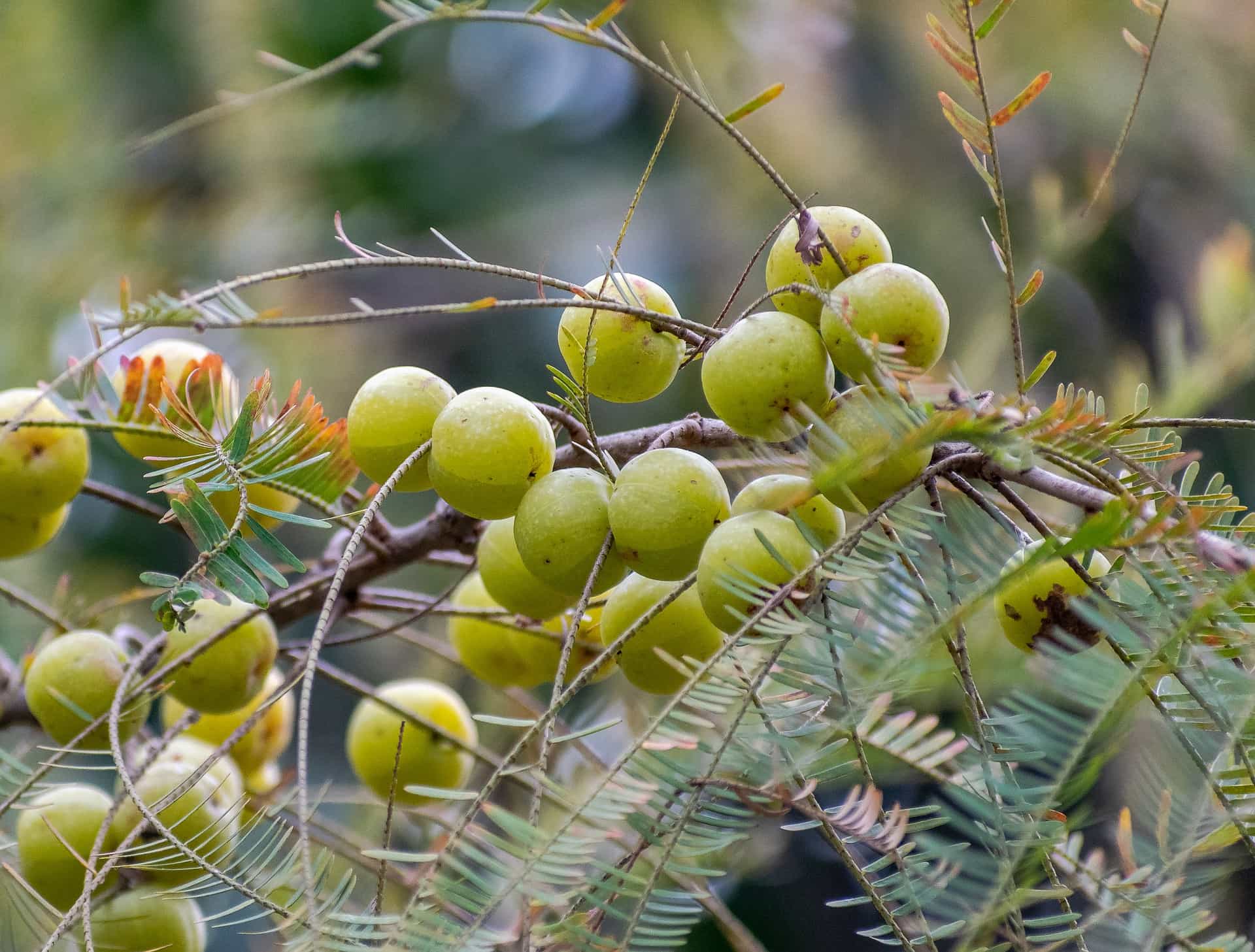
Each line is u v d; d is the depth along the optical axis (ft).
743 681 2.56
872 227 2.75
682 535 2.72
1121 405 3.18
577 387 2.73
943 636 2.54
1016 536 2.65
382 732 3.19
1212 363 3.17
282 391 6.03
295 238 6.82
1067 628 2.70
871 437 2.57
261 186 6.70
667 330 2.79
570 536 2.73
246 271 6.52
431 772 3.20
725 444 2.85
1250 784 2.54
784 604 2.58
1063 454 2.60
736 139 2.71
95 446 6.06
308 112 6.89
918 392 2.58
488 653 3.10
